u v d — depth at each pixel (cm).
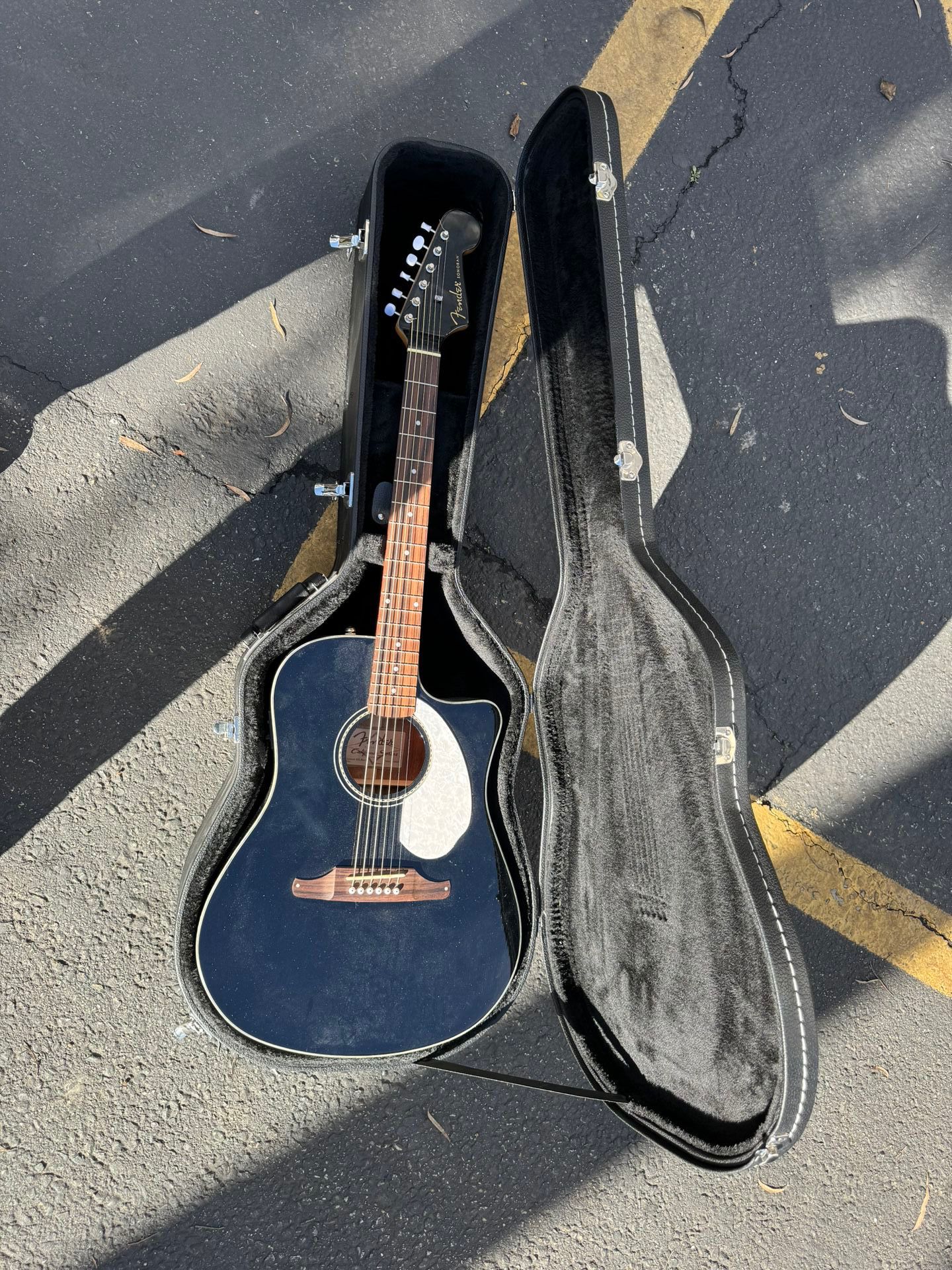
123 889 169
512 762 157
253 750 145
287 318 180
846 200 216
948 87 224
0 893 163
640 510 144
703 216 205
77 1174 163
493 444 191
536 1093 187
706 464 207
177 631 174
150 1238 166
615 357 142
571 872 163
